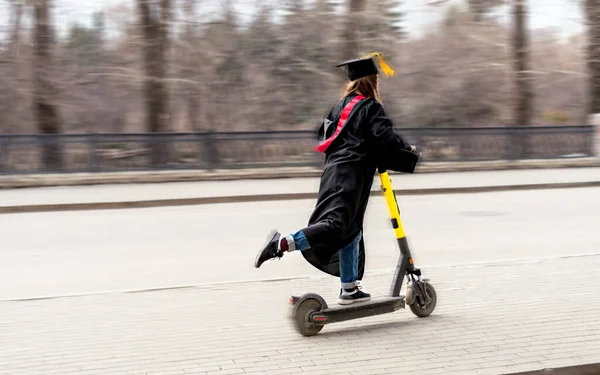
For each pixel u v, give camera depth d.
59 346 4.96
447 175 18.44
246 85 31.27
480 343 4.89
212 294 6.43
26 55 26.92
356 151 5.08
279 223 11.82
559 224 11.40
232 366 4.49
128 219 12.41
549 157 20.56
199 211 13.34
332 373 4.34
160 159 17.64
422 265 8.20
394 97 32.59
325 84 30.81
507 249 9.25
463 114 33.28
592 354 4.62
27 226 11.72
